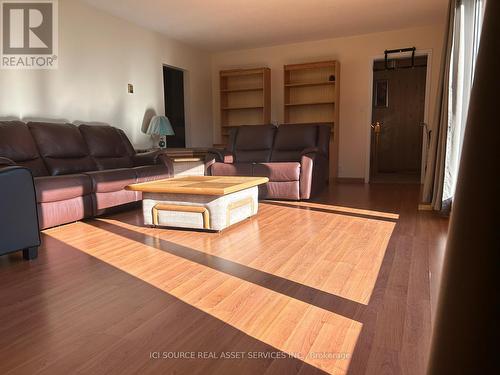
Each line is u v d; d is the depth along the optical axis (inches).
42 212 123.3
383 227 124.0
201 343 54.8
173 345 54.4
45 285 78.5
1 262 94.0
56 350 53.7
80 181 135.9
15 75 157.6
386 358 50.1
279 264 89.0
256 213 144.0
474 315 13.1
